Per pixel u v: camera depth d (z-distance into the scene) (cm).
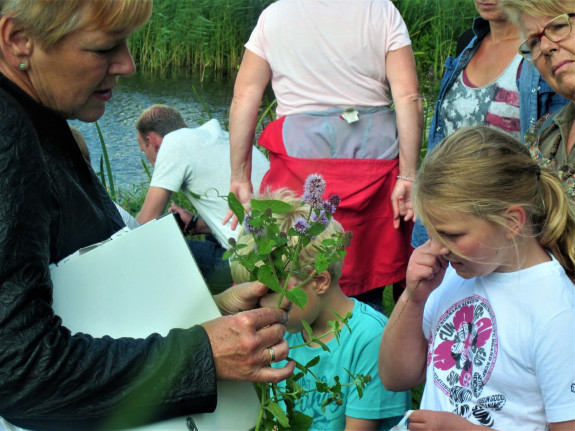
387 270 318
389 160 314
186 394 150
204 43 944
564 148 207
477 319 171
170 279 163
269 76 338
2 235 137
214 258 340
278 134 318
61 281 155
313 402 217
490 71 306
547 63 198
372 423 214
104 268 158
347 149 312
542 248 169
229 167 373
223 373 155
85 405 144
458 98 317
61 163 164
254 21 948
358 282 314
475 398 170
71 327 154
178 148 370
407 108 315
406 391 223
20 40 150
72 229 161
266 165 380
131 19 150
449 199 160
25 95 156
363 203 306
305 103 320
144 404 148
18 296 138
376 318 221
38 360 139
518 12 198
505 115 298
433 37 874
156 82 867
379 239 317
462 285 180
